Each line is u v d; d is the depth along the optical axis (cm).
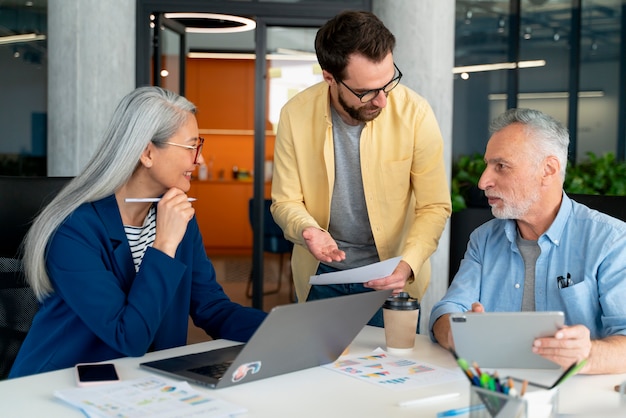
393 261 194
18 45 618
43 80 620
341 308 172
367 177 262
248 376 167
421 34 518
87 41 499
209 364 178
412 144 262
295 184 271
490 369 170
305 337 170
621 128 720
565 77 719
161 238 198
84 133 501
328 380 171
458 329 165
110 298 189
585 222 210
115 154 198
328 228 273
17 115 620
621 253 203
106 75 503
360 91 236
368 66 230
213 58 1152
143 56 554
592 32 719
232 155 1169
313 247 235
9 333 231
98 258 195
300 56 584
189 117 204
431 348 204
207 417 142
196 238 224
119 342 187
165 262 194
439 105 524
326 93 262
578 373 177
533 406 133
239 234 1134
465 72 720
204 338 541
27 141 621
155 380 165
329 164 264
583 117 723
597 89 721
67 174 503
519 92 722
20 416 145
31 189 246
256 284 583
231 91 1164
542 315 161
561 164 209
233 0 561
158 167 201
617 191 635
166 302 194
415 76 520
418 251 251
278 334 162
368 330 225
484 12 716
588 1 716
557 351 163
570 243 210
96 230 199
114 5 503
